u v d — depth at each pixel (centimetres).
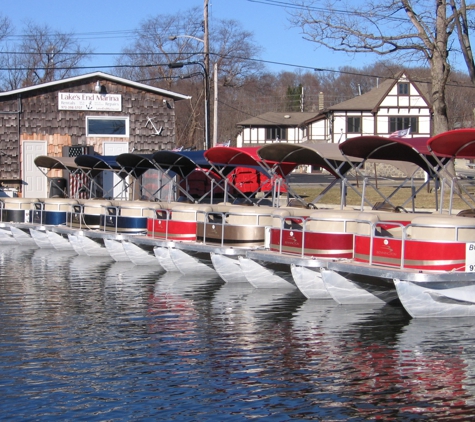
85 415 815
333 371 963
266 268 1545
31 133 3148
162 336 1144
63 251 2283
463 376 941
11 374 951
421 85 6812
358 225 1373
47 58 6794
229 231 1641
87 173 2644
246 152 1936
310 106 9925
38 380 928
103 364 994
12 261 2031
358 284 1359
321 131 6919
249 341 1113
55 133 3175
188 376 944
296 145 1719
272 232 1538
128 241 1927
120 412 823
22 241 2428
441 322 1234
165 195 2877
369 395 874
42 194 3173
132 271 1836
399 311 1326
